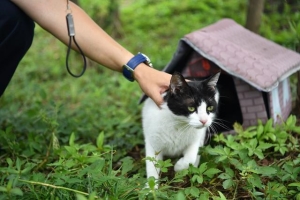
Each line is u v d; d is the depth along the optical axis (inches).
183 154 58.9
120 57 55.1
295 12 89.4
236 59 61.9
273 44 67.1
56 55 106.6
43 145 63.4
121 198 49.7
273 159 58.9
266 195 51.3
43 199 49.7
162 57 96.3
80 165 54.1
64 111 73.9
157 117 56.4
